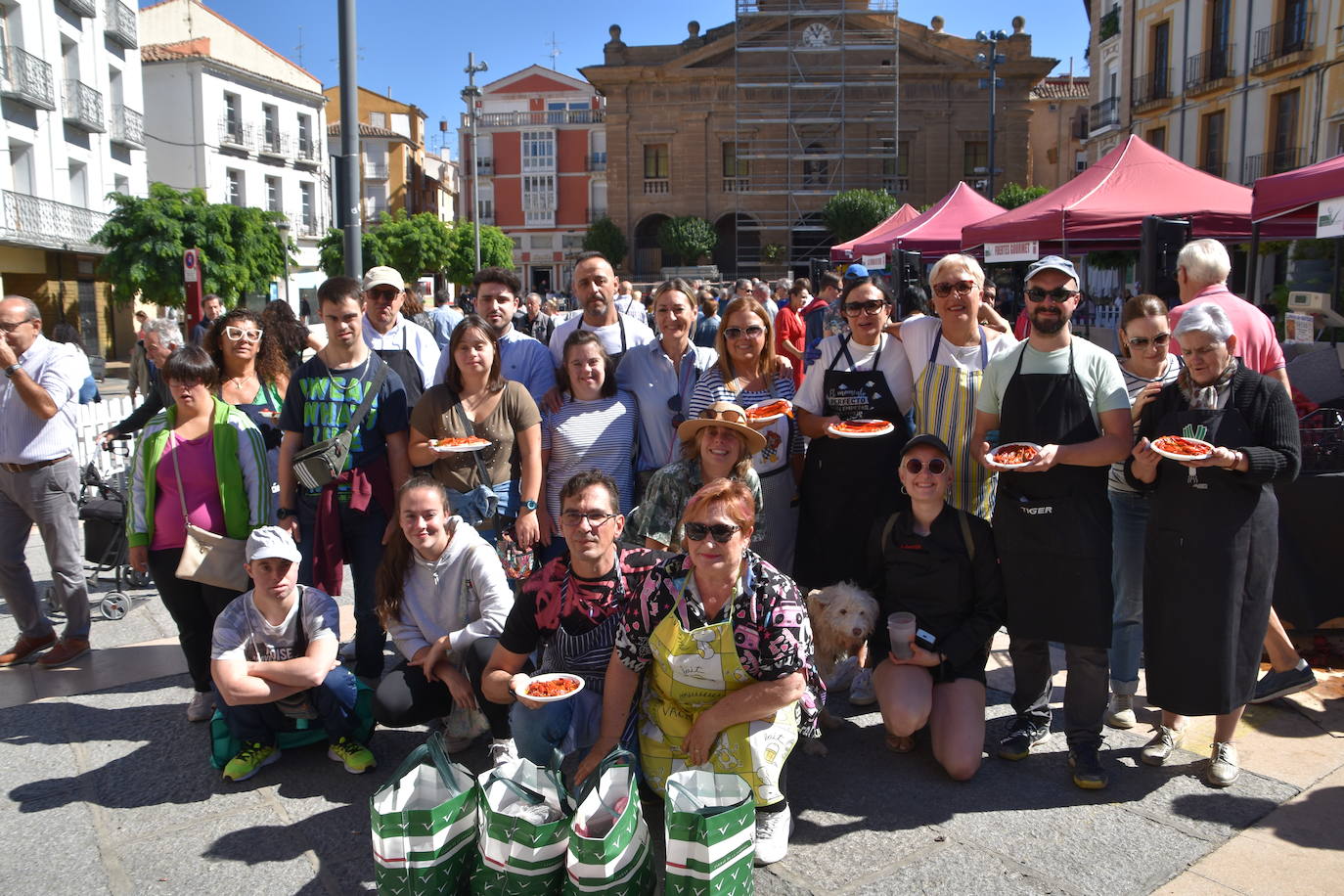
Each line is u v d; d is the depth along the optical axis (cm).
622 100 4300
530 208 5306
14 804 361
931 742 382
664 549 407
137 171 2770
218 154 3556
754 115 4219
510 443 443
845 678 461
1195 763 378
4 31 2159
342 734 391
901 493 425
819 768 385
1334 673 458
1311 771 369
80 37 2433
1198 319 350
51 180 2311
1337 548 461
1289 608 469
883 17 4119
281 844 333
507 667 368
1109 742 399
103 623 585
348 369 441
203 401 430
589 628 366
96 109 2472
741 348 439
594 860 261
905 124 4175
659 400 472
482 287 514
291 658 392
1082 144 4759
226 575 414
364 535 448
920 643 382
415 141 5553
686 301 466
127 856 326
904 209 1839
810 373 456
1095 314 2331
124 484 645
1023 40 4106
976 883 303
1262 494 350
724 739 318
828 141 4200
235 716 380
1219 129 2498
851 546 430
